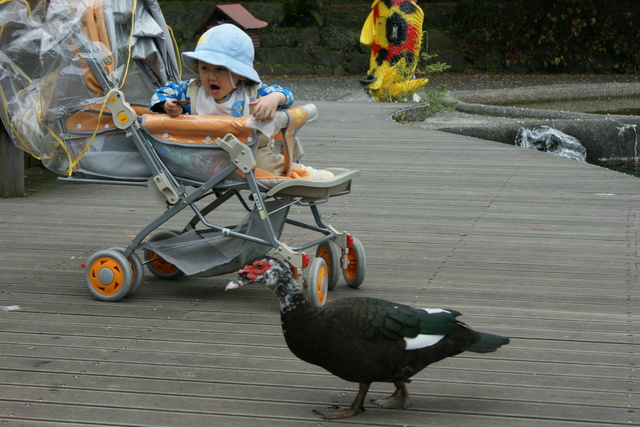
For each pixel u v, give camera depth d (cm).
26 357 322
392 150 877
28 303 387
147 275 442
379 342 260
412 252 486
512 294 407
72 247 489
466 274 441
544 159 827
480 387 298
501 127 1093
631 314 378
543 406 282
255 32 1692
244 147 369
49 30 373
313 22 2203
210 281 432
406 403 280
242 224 387
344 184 404
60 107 382
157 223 389
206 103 395
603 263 462
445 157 835
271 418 272
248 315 375
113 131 386
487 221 566
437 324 265
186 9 2180
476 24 2298
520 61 2245
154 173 384
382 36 1443
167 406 280
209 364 317
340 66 2125
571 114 1223
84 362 318
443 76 2127
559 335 350
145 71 419
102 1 373
